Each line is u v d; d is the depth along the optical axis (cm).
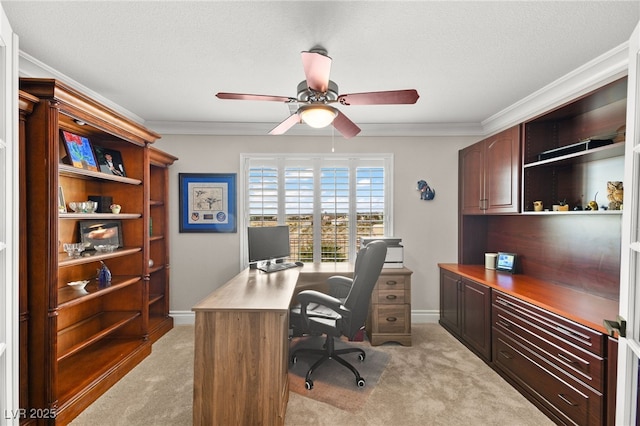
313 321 239
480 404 210
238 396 181
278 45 192
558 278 258
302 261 369
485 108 307
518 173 262
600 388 161
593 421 165
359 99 192
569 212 213
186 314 364
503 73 230
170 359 275
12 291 111
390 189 371
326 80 164
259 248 306
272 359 180
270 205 368
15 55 111
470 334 294
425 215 370
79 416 197
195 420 181
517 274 300
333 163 371
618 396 111
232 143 366
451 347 301
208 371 181
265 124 357
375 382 238
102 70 226
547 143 257
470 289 293
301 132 366
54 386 184
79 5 154
